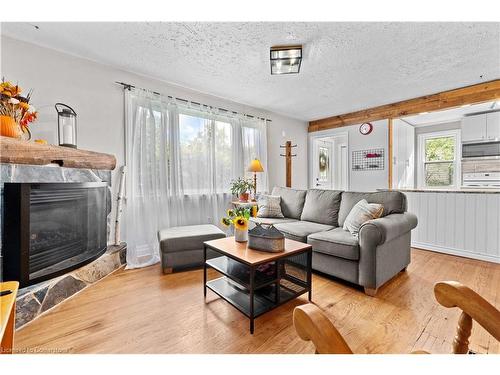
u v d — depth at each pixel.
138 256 2.92
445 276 2.49
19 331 1.60
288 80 3.13
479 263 2.86
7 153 1.68
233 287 2.04
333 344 0.57
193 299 2.03
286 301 1.81
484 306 0.79
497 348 1.43
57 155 2.03
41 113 2.35
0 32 2.14
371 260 2.07
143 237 2.97
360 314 1.81
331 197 3.18
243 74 2.96
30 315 1.71
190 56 2.53
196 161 3.51
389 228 2.12
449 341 1.51
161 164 3.12
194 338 1.53
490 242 2.90
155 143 3.05
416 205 3.48
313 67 2.75
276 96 3.76
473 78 3.07
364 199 2.76
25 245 1.71
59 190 1.99
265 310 1.69
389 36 2.14
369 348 1.45
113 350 1.42
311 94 3.67
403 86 3.34
